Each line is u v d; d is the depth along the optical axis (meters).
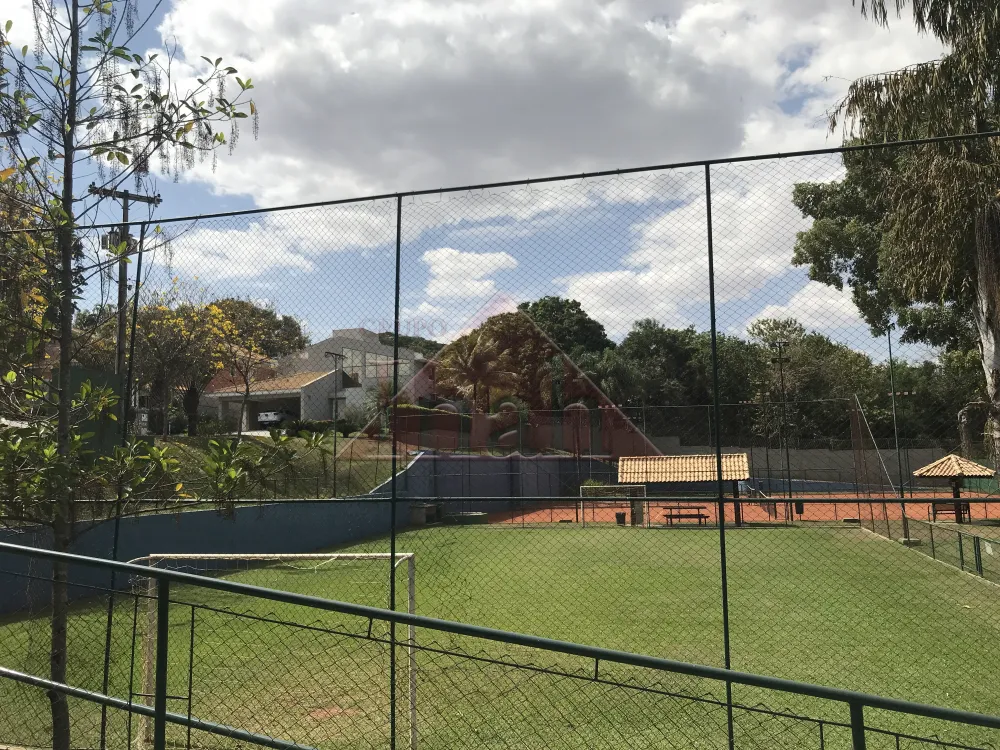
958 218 14.11
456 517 26.81
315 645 7.28
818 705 6.02
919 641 8.44
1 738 4.89
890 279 18.20
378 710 5.29
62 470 3.97
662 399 29.47
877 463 25.81
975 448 20.88
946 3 13.68
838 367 26.23
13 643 6.43
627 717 5.42
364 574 12.32
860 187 21.58
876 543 17.89
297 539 17.64
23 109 4.20
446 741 5.00
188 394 15.61
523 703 5.74
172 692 5.97
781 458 27.72
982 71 13.53
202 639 7.60
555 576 13.62
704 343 27.45
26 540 8.73
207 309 12.73
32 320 4.35
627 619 9.84
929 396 25.53
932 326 23.08
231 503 4.55
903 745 5.14
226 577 11.59
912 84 13.99
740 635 8.87
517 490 30.30
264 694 5.91
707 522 24.45
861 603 10.73
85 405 4.62
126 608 6.63
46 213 4.31
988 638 8.50
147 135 4.32
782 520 24.25
